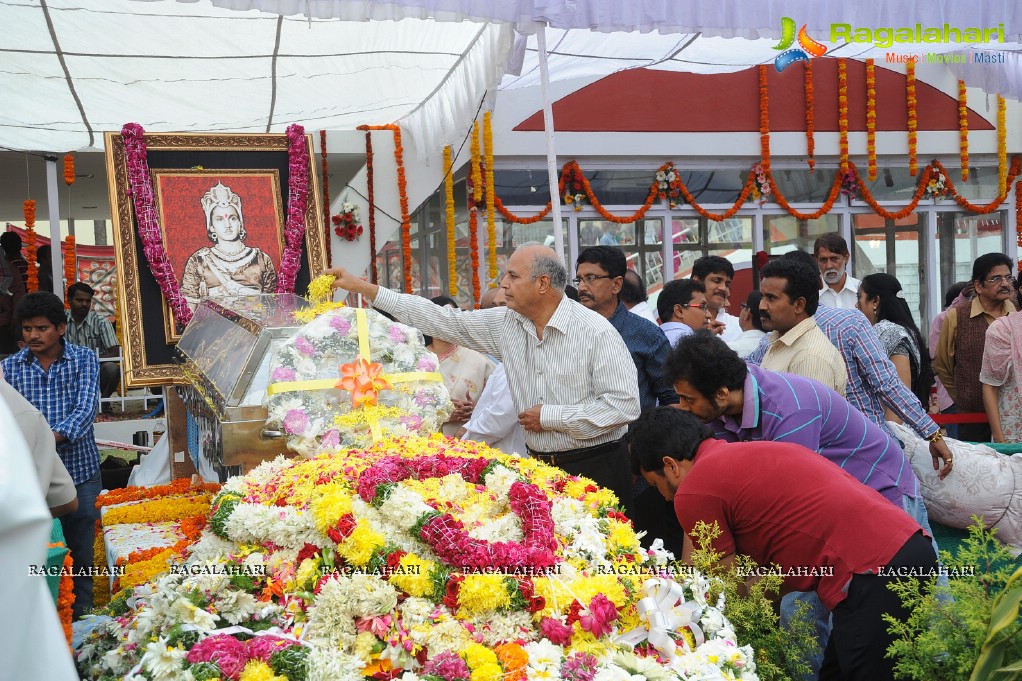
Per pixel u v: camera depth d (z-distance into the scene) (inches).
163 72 242.2
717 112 379.6
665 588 91.7
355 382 116.7
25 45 219.9
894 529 103.6
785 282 149.3
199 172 189.5
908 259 410.6
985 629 86.4
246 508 92.4
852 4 196.4
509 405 159.6
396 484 96.6
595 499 106.6
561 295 149.0
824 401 127.6
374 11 168.1
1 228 525.3
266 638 82.0
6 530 39.0
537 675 79.4
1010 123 410.0
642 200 380.5
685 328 197.9
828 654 115.4
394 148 331.0
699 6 189.0
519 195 362.9
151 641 83.4
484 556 87.7
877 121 395.9
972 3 200.8
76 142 299.7
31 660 39.0
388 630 83.0
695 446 116.3
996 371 219.3
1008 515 162.4
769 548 108.4
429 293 378.3
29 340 187.2
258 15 211.3
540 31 208.7
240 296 179.0
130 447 243.0
